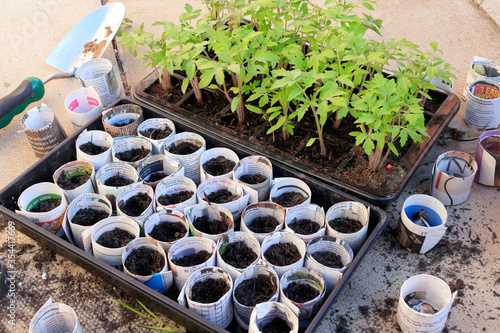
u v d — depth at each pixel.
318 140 0.91
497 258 0.82
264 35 0.93
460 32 1.17
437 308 0.75
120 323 0.77
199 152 0.87
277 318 0.70
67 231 0.78
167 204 0.82
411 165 0.85
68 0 1.31
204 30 0.86
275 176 0.86
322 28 0.92
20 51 1.18
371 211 0.79
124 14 1.17
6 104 0.97
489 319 0.76
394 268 0.82
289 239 0.76
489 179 0.89
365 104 0.78
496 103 0.94
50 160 0.88
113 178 0.86
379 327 0.76
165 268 0.73
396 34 1.17
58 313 0.71
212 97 0.99
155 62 0.90
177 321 0.73
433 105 0.96
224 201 0.82
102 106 1.02
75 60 1.13
